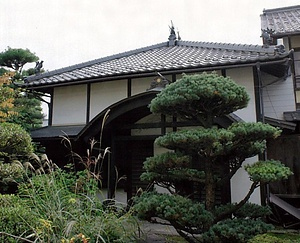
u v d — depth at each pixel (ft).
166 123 19.99
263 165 12.01
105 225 11.38
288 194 22.91
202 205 12.18
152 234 16.52
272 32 26.84
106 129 21.11
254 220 12.59
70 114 27.84
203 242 11.65
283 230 17.89
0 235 9.45
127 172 23.99
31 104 31.65
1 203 11.09
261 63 20.70
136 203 12.66
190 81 12.83
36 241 9.20
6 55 35.81
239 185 20.48
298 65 27.86
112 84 26.50
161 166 12.89
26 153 16.57
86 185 14.37
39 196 12.10
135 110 20.61
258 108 21.62
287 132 23.47
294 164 23.00
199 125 19.30
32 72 36.45
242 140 12.46
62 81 26.73
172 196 12.28
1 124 16.65
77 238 9.80
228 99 12.51
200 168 15.35
